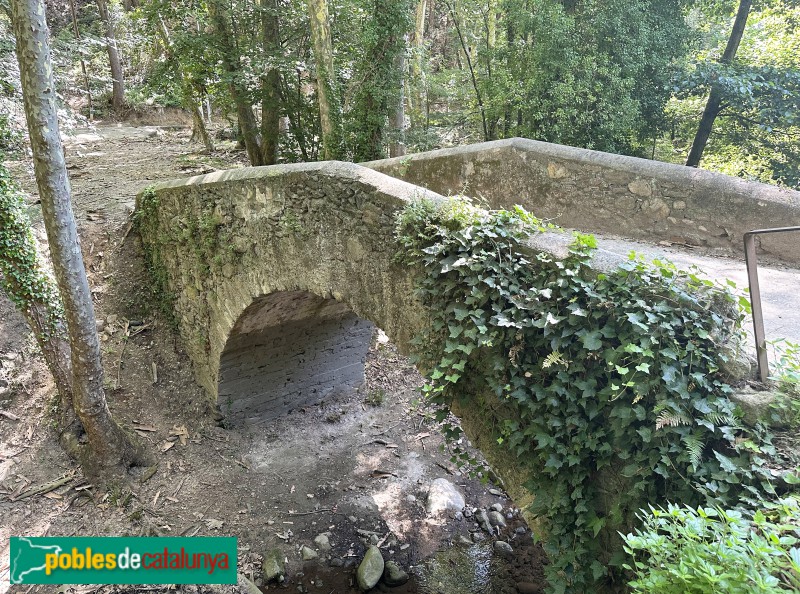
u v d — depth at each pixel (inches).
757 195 184.9
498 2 377.7
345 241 202.1
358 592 249.1
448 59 592.7
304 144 472.4
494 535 280.1
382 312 190.9
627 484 121.0
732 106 357.1
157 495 282.7
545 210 233.3
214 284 300.2
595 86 342.3
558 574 132.0
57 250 237.0
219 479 304.3
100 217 392.8
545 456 134.0
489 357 147.3
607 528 126.3
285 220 230.1
